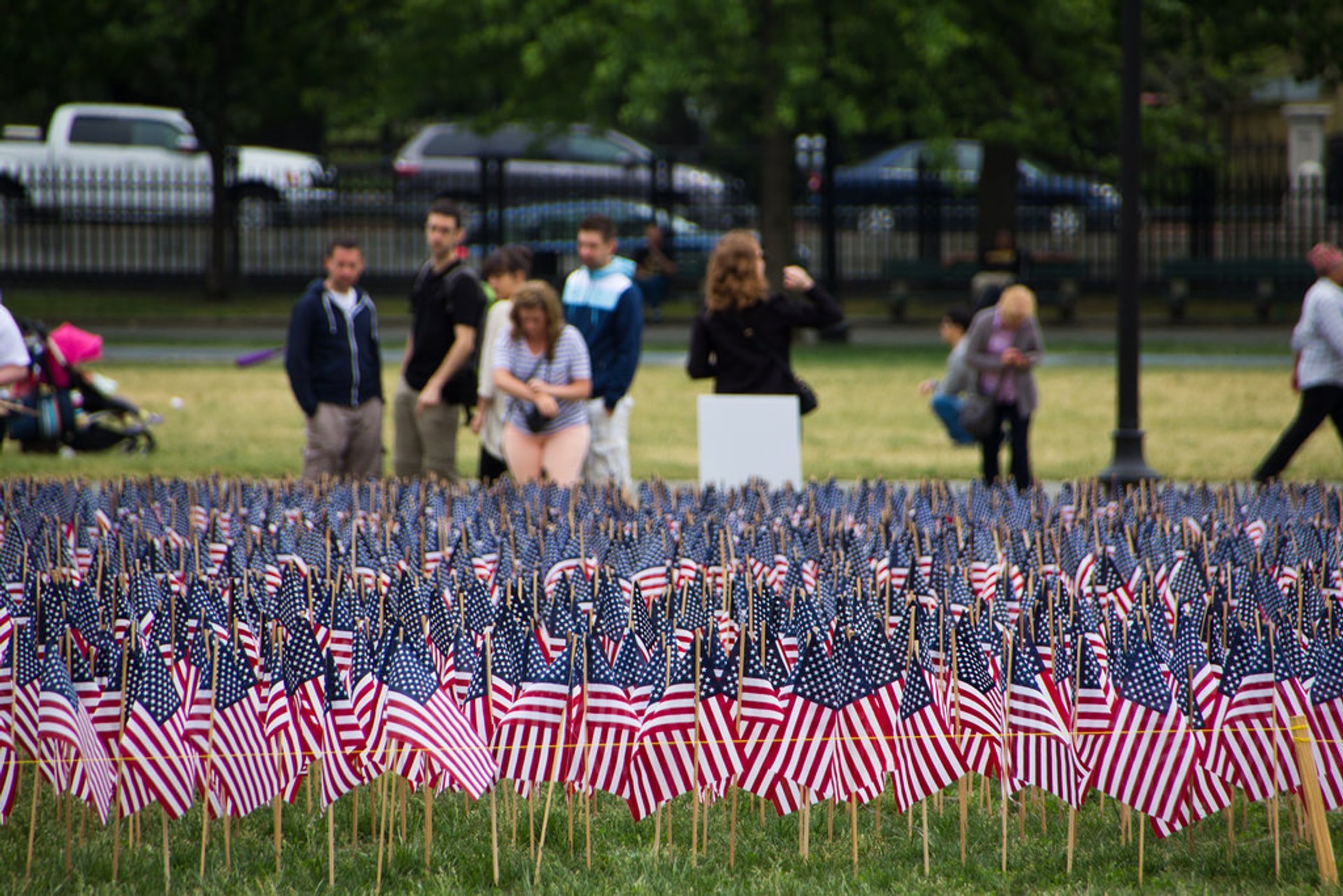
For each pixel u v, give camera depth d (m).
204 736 13.96
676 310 84.94
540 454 26.27
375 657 14.12
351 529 19.44
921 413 48.50
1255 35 76.00
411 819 15.30
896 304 82.62
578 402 26.27
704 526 18.62
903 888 13.56
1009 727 14.18
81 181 87.44
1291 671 14.05
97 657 14.26
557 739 14.09
